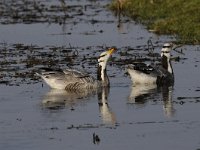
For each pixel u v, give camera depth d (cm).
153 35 3416
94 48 3122
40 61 2845
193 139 1856
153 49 3030
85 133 1933
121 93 2389
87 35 3506
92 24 3888
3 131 1966
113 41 3294
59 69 2494
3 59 2909
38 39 3416
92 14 4312
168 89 2425
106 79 2497
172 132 1920
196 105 2181
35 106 2228
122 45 3177
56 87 2472
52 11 4503
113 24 3856
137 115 2092
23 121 2058
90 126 1995
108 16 4188
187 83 2495
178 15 3694
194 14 3612
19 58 2930
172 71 2550
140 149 1788
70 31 3653
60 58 2917
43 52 3048
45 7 4722
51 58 2911
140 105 2208
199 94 2327
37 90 2444
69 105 2241
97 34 3525
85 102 2277
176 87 2447
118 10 4159
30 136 1914
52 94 2392
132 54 2950
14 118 2092
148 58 2856
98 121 2041
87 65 2778
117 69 2731
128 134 1911
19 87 2477
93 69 2709
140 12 4084
